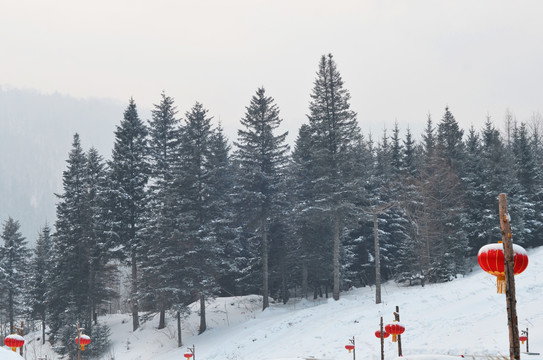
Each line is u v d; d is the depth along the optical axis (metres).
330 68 40.56
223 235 41.03
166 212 36.66
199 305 43.72
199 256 36.50
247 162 40.09
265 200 39.06
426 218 41.09
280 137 40.38
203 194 38.31
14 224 54.28
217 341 33.00
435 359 6.61
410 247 43.06
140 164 42.56
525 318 21.48
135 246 39.84
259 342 30.06
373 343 24.00
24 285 53.78
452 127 49.25
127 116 43.72
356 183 37.44
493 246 6.58
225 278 50.50
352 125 39.12
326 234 42.53
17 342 12.16
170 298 34.56
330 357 23.47
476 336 20.77
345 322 29.20
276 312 37.75
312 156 39.69
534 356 9.45
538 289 25.47
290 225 42.78
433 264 40.50
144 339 37.75
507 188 43.91
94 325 40.84
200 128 39.12
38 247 51.94
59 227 43.16
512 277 5.79
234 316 39.00
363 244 47.22
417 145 54.00
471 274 40.47
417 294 32.25
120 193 40.47
